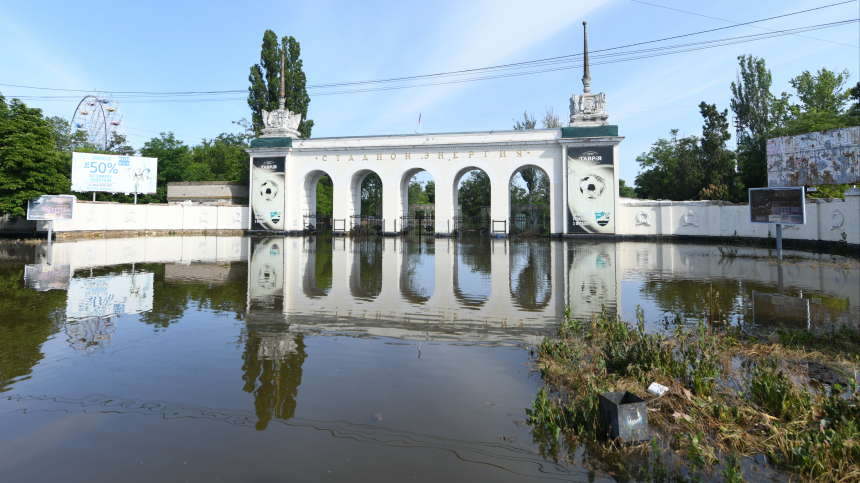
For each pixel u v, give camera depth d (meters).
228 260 15.52
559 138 27.44
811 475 3.03
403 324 6.84
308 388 4.38
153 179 30.56
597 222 26.47
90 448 3.28
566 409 3.84
